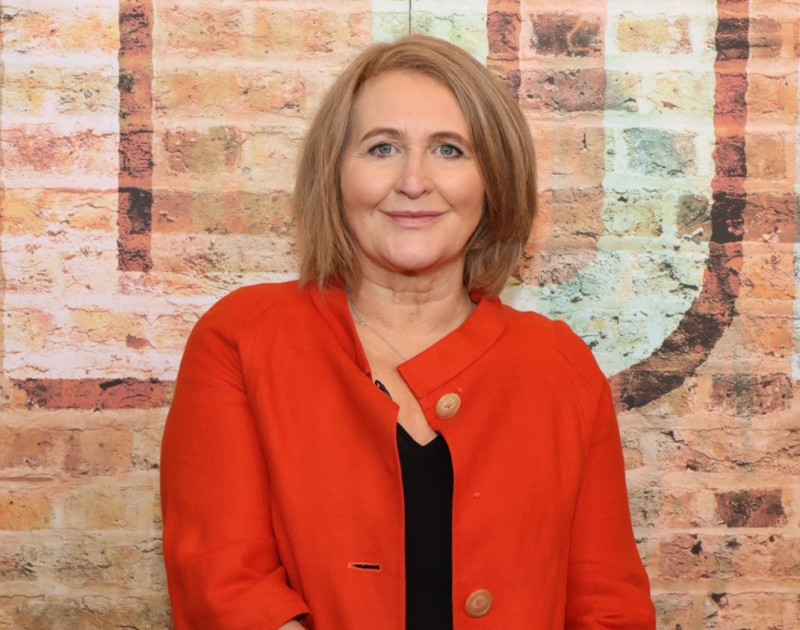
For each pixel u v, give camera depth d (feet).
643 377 5.32
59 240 5.02
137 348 5.08
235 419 3.90
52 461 5.06
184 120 5.06
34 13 4.97
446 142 4.04
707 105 5.28
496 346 4.22
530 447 4.05
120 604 5.11
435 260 4.03
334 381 3.98
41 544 5.06
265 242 5.12
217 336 4.05
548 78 5.21
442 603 3.84
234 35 5.06
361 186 4.00
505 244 4.48
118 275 5.06
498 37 5.17
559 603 4.10
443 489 3.92
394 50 4.13
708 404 5.35
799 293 5.35
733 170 5.30
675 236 5.30
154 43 5.03
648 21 5.25
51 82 4.98
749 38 5.29
